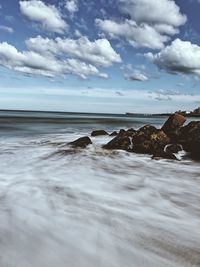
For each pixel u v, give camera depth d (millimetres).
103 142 16594
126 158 12008
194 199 6871
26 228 4594
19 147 15094
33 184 7598
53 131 30172
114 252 3900
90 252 3871
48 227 4680
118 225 4922
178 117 15250
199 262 3697
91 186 7723
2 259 3574
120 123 57094
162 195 7145
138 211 5777
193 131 13500
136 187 7895
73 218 5160
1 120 55531
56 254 3768
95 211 5625
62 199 6324
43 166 10211
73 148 13953
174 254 3898
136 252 3922
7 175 8672
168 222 5199
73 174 9125
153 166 10805
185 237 4520
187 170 10289
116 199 6598
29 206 5719
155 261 3689
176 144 13391
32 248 3910
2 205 5707
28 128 34844
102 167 10398
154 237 4465
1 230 4465
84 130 32688
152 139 13305
